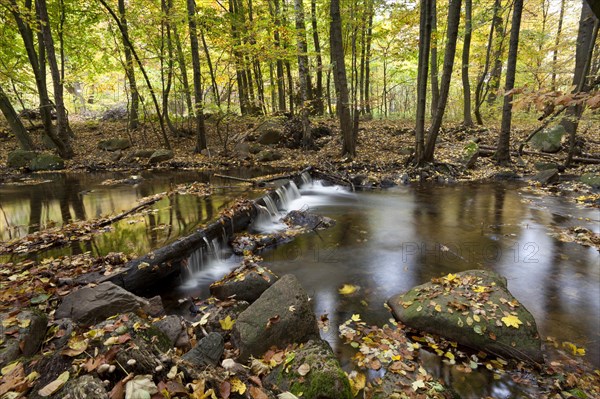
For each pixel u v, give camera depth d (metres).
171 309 4.21
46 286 3.77
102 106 25.72
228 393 1.88
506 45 16.50
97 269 4.24
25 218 6.50
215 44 14.12
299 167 12.61
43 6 12.25
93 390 1.67
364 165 13.16
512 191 10.07
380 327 3.91
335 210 9.02
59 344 2.65
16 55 14.54
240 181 10.12
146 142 16.48
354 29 14.39
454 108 25.27
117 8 16.22
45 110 13.33
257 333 3.23
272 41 13.08
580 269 5.27
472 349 3.47
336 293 4.74
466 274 4.43
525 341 3.36
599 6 1.40
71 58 19.38
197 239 5.36
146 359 1.92
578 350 3.48
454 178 11.80
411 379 2.97
